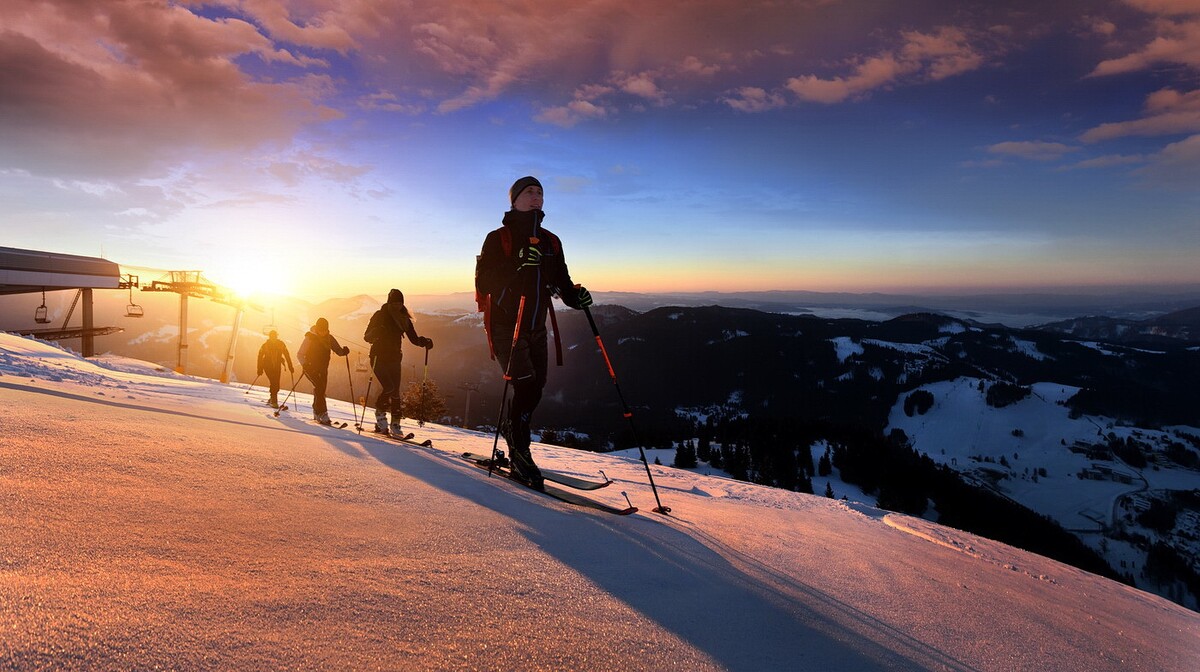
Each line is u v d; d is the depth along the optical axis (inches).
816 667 65.5
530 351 170.7
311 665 47.6
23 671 39.4
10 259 1117.7
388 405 297.7
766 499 236.4
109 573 56.8
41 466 88.9
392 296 300.7
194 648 46.5
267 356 493.7
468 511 110.0
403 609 60.8
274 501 96.1
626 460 376.8
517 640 58.4
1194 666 104.1
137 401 219.1
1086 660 90.3
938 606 100.7
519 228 170.6
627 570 87.7
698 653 63.1
